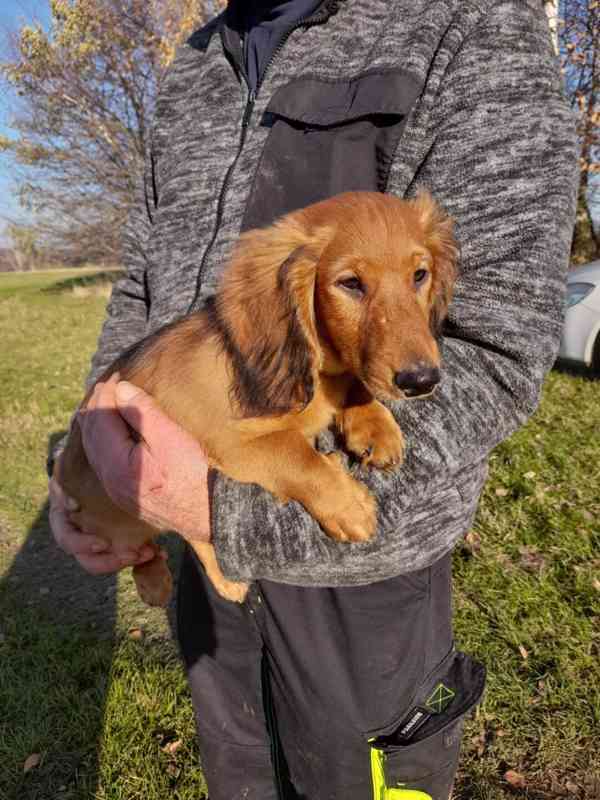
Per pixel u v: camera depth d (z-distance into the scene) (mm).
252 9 536
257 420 396
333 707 460
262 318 416
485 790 634
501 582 891
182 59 605
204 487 377
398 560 400
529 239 353
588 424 1380
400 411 351
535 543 975
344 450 377
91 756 713
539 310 344
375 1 474
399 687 461
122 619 951
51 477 561
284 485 350
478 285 361
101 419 414
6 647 904
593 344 1710
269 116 484
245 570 347
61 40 4324
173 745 712
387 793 480
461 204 381
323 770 473
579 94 2186
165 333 476
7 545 1191
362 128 438
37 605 1005
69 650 880
